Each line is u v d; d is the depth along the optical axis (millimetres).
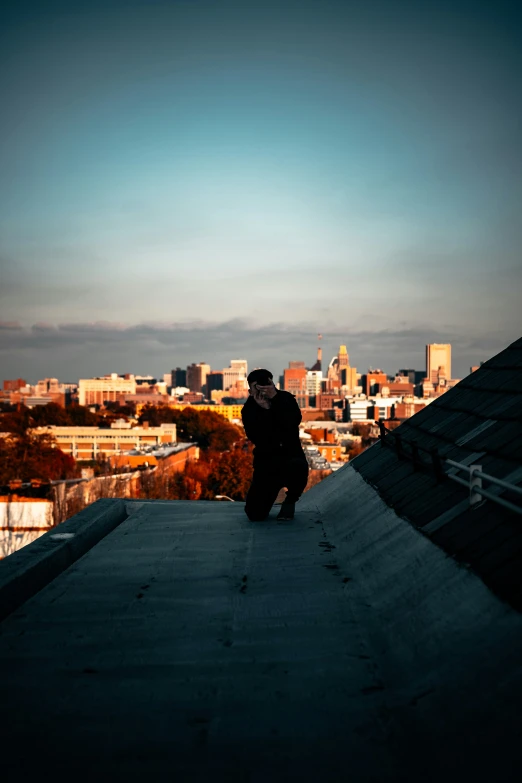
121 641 3713
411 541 4684
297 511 7492
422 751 2529
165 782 2424
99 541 6090
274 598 4371
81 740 2707
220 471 76062
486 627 3037
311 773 2451
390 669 3266
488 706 2537
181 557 5438
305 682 3170
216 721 2834
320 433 179250
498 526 3836
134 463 93000
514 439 4867
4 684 3211
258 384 6668
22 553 5020
